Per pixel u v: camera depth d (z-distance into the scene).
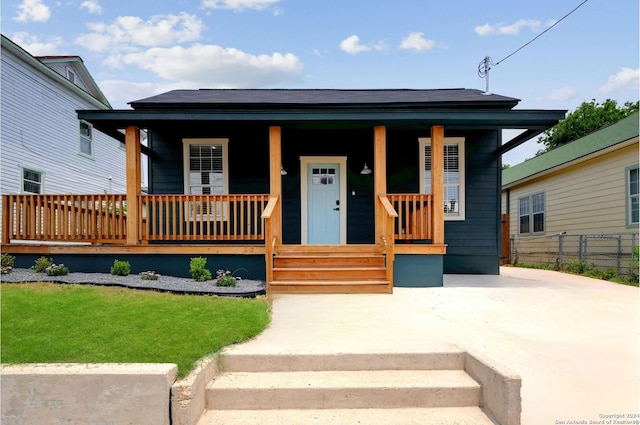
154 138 8.29
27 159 10.45
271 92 9.73
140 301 4.26
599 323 4.20
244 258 6.32
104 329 3.28
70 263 6.30
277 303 4.96
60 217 6.44
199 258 6.00
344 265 6.17
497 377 2.46
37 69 10.81
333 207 8.34
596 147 10.07
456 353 3.02
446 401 2.66
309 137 8.30
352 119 6.19
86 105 13.26
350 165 8.32
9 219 6.37
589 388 2.76
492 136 8.38
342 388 2.64
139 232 6.41
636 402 2.58
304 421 2.46
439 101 7.30
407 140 8.28
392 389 2.65
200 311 3.90
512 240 14.53
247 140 8.26
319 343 3.28
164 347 2.90
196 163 8.30
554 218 12.15
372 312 4.51
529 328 3.97
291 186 8.29
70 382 2.36
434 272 6.27
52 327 3.30
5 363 2.55
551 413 2.47
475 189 8.37
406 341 3.37
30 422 2.37
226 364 2.94
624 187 9.38
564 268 10.17
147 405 2.34
